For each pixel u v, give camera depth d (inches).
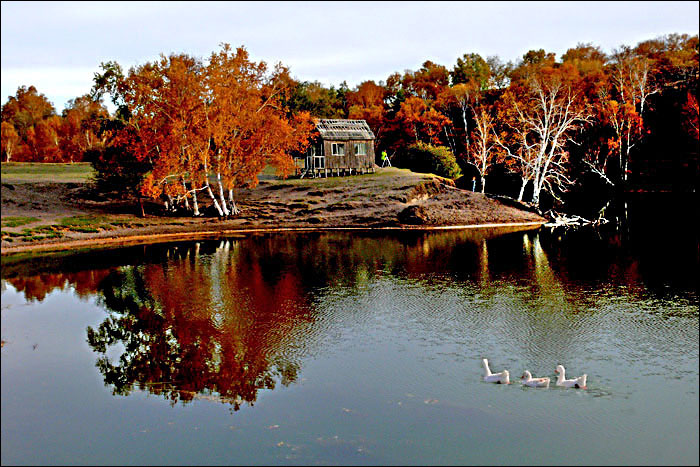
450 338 881.5
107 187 2385.6
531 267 1432.1
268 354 816.3
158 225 2201.0
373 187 2682.1
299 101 3764.8
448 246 1796.3
